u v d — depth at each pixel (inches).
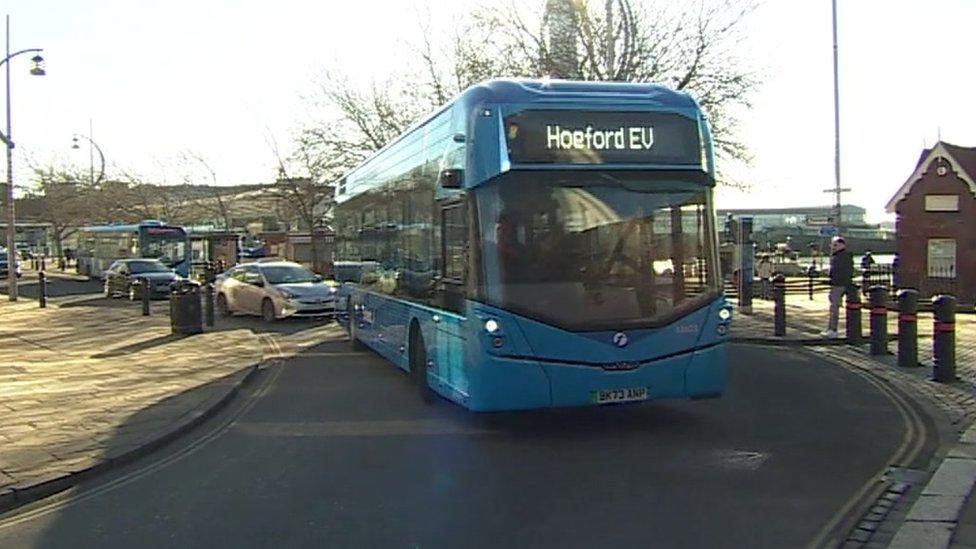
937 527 242.1
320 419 421.1
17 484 297.0
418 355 464.1
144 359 636.1
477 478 305.4
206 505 281.4
